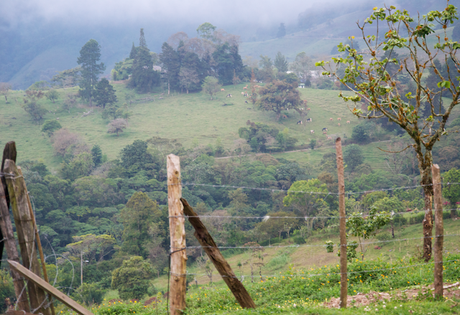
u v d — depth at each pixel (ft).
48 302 21.26
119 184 287.69
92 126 469.98
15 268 19.40
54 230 219.00
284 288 38.14
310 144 390.83
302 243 164.55
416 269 39.27
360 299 29.96
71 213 245.65
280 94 478.18
